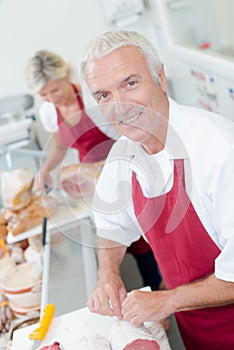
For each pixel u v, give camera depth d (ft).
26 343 3.79
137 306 3.68
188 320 4.44
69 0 10.33
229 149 3.29
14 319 5.11
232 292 3.45
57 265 5.27
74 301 4.55
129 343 3.33
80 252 5.41
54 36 10.55
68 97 6.39
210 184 3.42
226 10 7.38
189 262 3.99
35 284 4.99
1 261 6.21
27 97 9.45
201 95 7.97
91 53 3.47
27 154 8.61
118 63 3.37
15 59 10.50
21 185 6.33
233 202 3.32
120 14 10.24
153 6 10.02
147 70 3.48
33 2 10.20
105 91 3.48
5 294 5.18
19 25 10.30
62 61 6.72
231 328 4.16
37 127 10.36
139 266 6.63
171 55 9.39
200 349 4.57
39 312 5.03
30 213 6.39
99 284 4.18
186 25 8.28
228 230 3.43
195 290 3.57
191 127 3.54
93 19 10.59
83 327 3.83
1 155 8.60
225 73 6.18
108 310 3.86
